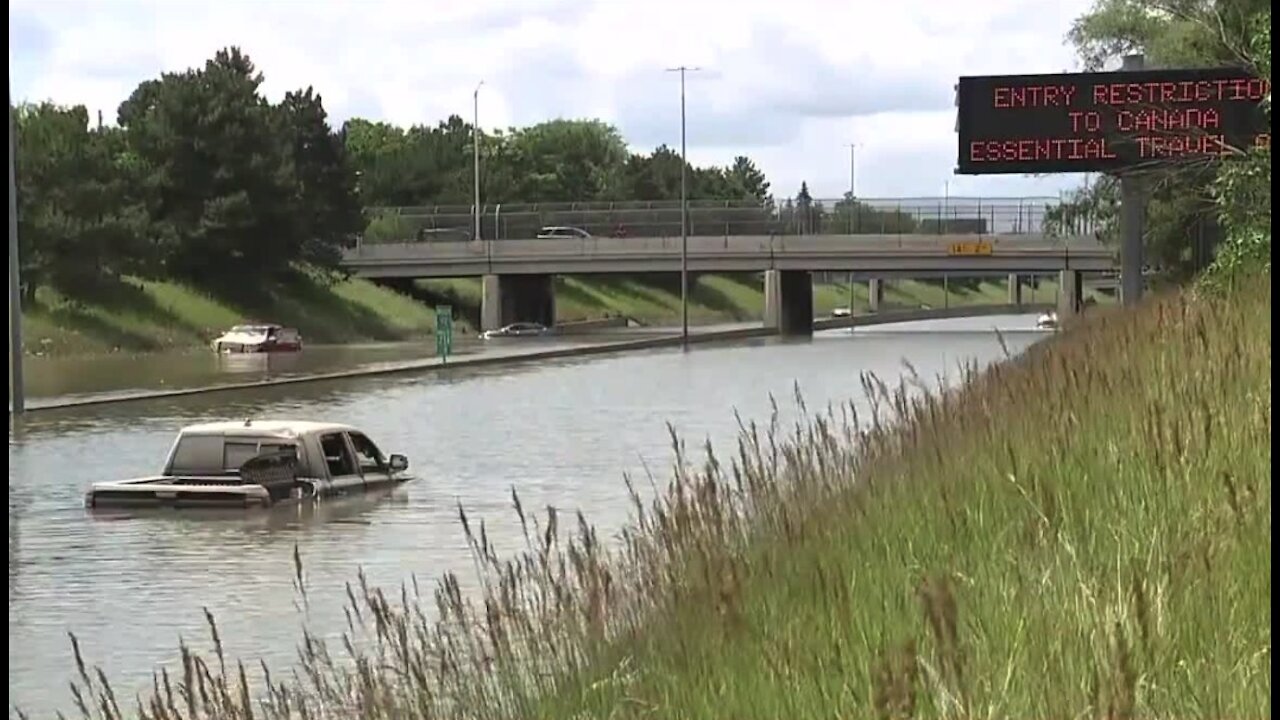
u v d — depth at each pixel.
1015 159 46.25
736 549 8.54
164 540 19.05
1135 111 44.91
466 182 165.75
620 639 7.38
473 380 58.00
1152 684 4.86
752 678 5.90
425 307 113.25
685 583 7.91
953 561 6.74
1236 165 23.11
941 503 7.82
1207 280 21.12
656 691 6.48
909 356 66.75
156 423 40.19
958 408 12.76
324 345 97.00
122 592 15.40
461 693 7.45
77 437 36.41
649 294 141.00
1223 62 45.59
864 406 37.81
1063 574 5.96
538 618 8.23
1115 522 6.61
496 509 21.59
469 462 28.88
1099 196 54.66
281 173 100.44
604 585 7.88
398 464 25.36
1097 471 7.47
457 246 108.69
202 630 13.37
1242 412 7.48
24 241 84.94
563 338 99.00
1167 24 53.00
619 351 82.62
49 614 14.36
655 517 12.72
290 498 22.22
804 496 9.74
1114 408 8.82
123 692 11.08
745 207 105.44
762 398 44.53
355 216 108.94
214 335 92.06
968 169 46.62
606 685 6.89
